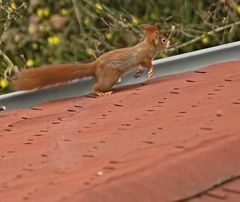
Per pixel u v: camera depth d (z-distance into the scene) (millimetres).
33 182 9016
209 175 8297
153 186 8008
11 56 26594
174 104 12625
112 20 27172
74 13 26578
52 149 10797
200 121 10727
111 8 27406
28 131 12547
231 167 8531
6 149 11445
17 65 26531
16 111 14555
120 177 8281
